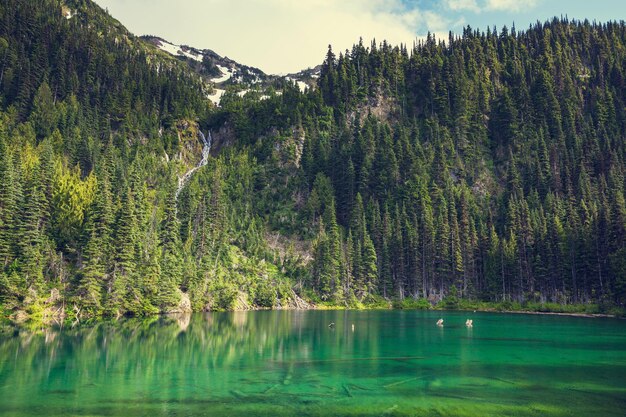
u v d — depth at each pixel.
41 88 165.62
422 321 86.88
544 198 154.75
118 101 191.25
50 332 60.59
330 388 33.41
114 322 75.25
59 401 29.69
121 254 82.31
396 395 31.53
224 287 115.25
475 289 134.00
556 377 37.22
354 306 129.50
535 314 108.19
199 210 131.62
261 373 38.53
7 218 75.56
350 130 199.75
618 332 68.06
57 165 111.88
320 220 153.50
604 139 170.75
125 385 34.09
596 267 111.94
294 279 134.75
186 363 42.72
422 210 149.88
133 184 111.44
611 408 28.72
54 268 79.56
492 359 45.19
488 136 198.62
